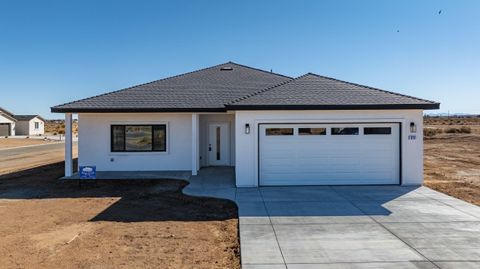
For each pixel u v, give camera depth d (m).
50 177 16.41
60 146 39.22
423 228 8.24
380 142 13.53
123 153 17.30
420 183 13.45
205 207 10.64
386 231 8.05
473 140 36.59
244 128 13.36
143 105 15.77
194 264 6.46
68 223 9.06
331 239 7.55
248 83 19.70
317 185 13.52
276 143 13.54
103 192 12.88
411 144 13.39
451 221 8.78
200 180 14.80
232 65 23.75
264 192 12.40
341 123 13.48
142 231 8.38
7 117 62.97
